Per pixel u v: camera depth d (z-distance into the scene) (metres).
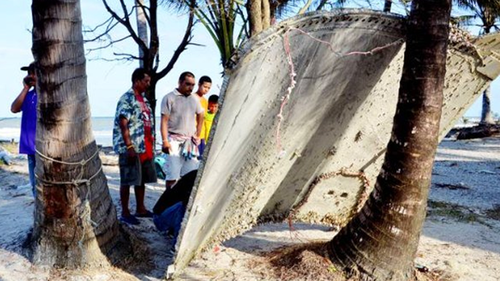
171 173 6.18
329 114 3.88
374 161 4.55
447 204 7.62
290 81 3.32
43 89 3.91
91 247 4.13
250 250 4.85
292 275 3.98
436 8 3.49
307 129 3.86
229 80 3.04
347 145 4.30
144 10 9.52
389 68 3.75
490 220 6.66
